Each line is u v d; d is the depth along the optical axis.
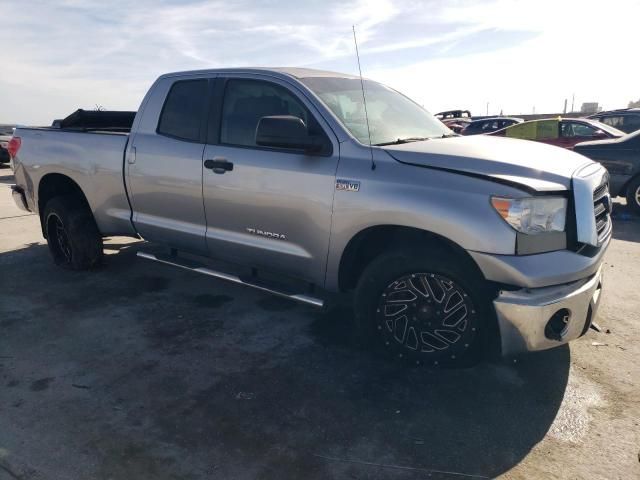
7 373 3.08
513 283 2.59
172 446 2.41
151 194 4.09
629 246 5.96
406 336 3.04
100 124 5.79
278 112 3.45
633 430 2.52
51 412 2.68
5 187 11.15
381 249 3.26
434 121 4.11
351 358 3.26
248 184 3.45
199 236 3.86
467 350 2.86
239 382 2.97
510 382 2.96
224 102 3.69
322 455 2.35
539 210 2.59
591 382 2.95
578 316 2.72
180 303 4.19
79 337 3.57
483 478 2.21
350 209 3.00
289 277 3.65
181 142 3.87
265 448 2.40
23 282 4.69
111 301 4.23
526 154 2.97
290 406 2.73
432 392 2.86
